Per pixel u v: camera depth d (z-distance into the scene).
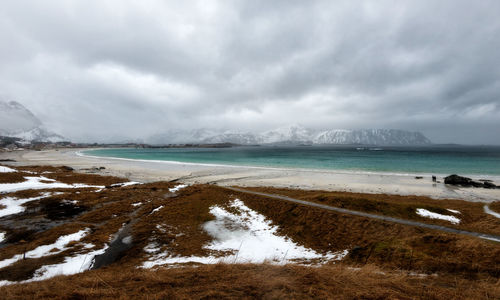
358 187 42.34
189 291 7.34
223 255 16.78
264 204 28.75
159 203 30.28
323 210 23.86
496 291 8.00
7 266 14.04
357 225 20.42
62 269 13.82
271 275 9.12
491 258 12.25
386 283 8.41
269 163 88.88
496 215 24.86
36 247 16.95
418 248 14.99
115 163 88.00
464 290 8.10
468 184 44.09
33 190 31.12
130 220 23.98
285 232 21.86
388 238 17.47
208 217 25.72
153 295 7.00
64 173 51.75
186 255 16.72
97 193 32.88
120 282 8.70
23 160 93.50
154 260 15.76
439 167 72.44
